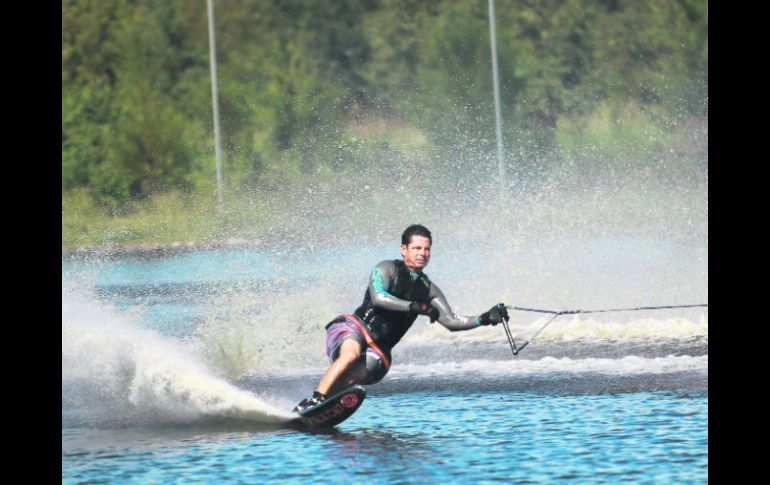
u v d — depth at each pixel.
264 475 21.53
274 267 68.88
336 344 27.19
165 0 148.38
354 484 20.67
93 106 134.12
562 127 127.19
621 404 27.61
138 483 21.30
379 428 25.92
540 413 27.02
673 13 143.88
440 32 144.88
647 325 41.09
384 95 138.50
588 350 37.25
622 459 21.94
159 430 26.09
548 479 20.66
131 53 142.00
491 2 102.75
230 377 35.31
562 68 139.38
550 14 145.75
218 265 74.94
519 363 35.62
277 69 142.25
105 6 146.25
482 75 139.25
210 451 23.75
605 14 145.62
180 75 141.62
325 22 148.62
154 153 128.00
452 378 33.28
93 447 24.39
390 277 27.16
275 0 151.75
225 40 146.25
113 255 91.56
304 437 24.97
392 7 149.12
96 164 126.44
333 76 142.75
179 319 47.62
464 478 20.89
